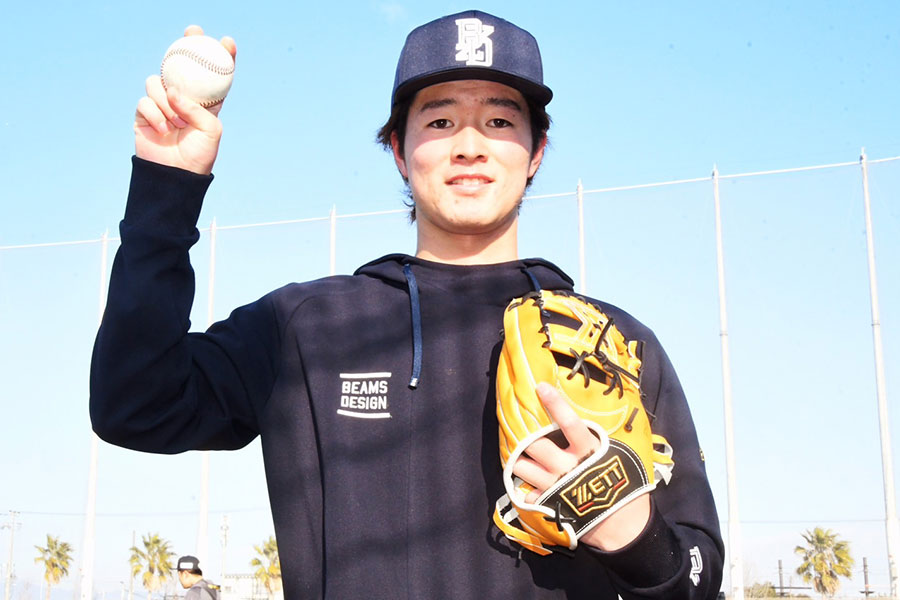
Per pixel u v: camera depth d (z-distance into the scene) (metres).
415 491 1.71
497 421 1.76
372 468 1.74
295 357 1.88
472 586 1.64
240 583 44.59
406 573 1.65
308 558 1.75
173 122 1.72
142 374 1.68
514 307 1.73
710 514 1.83
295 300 1.95
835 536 41.12
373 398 1.79
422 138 1.95
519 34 1.98
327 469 1.76
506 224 2.01
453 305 1.88
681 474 1.86
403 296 1.92
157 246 1.68
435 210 1.94
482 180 1.93
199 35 1.82
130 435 1.73
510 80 1.92
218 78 1.78
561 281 2.02
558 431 1.66
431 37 1.95
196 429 1.83
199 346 1.87
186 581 12.81
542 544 1.65
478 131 1.93
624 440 1.58
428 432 1.75
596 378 1.63
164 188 1.70
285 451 1.83
